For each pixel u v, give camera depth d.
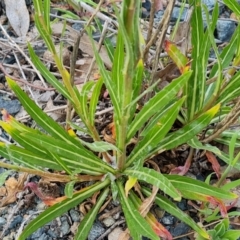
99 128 0.34
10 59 0.39
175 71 0.34
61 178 0.29
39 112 0.28
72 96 0.28
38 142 0.26
